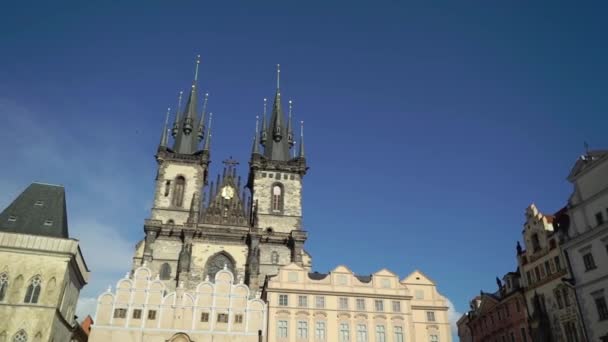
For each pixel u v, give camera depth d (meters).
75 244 66.50
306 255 99.62
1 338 59.31
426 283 87.94
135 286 78.56
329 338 79.50
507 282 85.69
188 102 119.81
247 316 79.56
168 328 76.56
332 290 83.12
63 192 75.94
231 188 107.88
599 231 63.44
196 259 96.12
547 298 73.06
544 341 71.69
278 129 121.00
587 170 67.06
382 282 85.31
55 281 63.59
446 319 85.19
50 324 61.25
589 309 63.97
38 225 69.06
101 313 75.81
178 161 108.56
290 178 112.19
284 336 78.69
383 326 81.69
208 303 79.50
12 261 63.12
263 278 96.88
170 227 97.31
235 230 99.31
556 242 71.75
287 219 107.25
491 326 91.81
